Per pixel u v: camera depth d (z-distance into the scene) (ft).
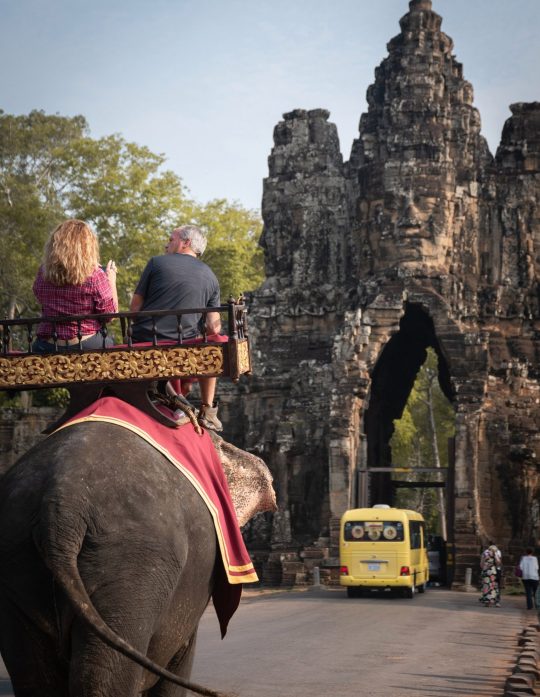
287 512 202.59
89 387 20.93
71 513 17.11
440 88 221.05
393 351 232.53
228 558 20.47
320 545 193.88
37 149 255.50
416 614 114.42
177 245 24.73
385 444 234.38
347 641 77.51
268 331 228.63
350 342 205.26
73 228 21.86
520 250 222.28
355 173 234.17
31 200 229.66
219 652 68.03
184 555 18.38
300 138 237.04
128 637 17.01
